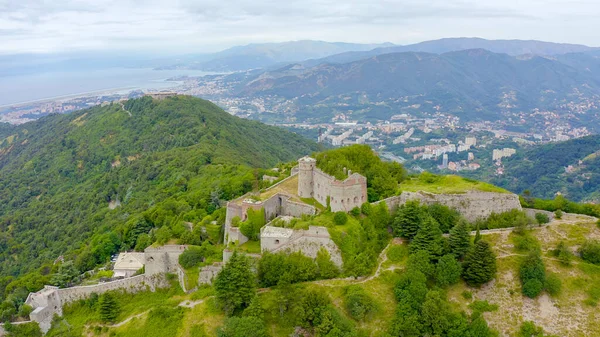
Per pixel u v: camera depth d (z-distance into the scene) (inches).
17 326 4699.8
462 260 4714.6
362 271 4517.7
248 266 4434.1
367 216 5132.9
